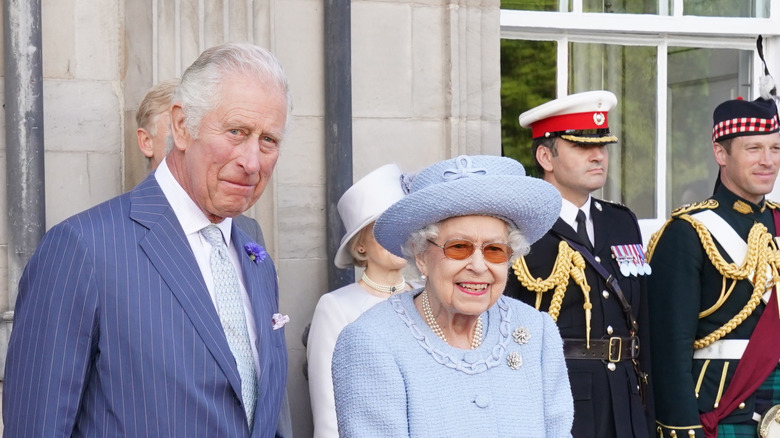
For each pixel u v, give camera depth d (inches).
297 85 288.0
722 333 280.1
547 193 176.7
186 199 179.5
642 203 354.0
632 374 266.2
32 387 163.5
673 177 358.3
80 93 265.1
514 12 333.1
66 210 264.2
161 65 266.1
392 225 180.4
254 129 172.6
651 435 270.2
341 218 269.1
